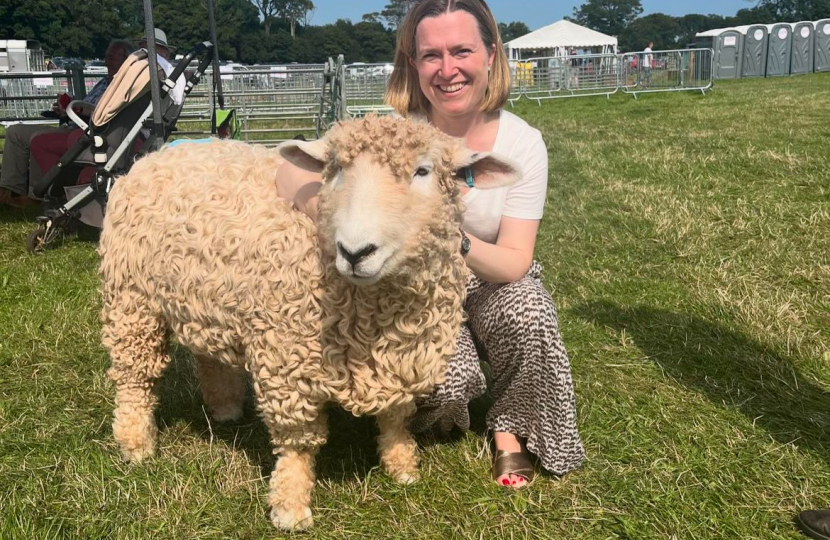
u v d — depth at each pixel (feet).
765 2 301.63
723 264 17.12
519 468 9.60
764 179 24.53
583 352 13.24
